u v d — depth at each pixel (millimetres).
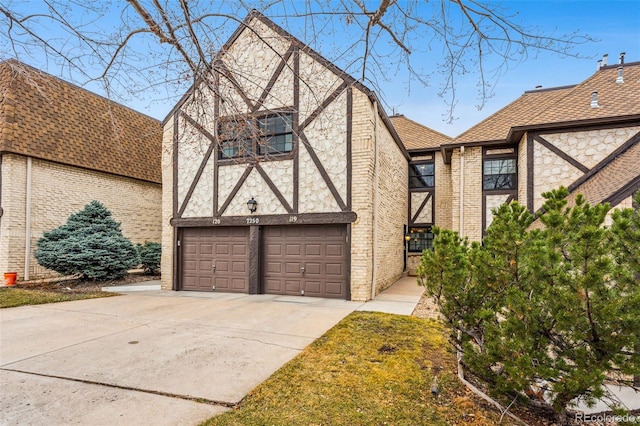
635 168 8266
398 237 13219
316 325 6227
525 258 3275
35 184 11781
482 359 3338
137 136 15867
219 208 10258
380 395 3566
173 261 10766
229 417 3109
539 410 3287
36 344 5141
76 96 13672
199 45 3916
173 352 4793
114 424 2980
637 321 2514
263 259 9891
